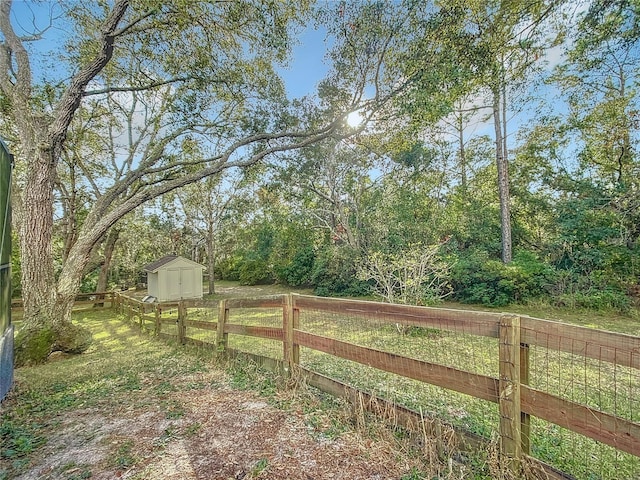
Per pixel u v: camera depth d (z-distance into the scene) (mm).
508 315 1729
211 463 2135
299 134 9961
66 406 3281
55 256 14961
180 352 5332
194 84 8125
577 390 2824
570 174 11922
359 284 12727
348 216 14789
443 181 15648
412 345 3580
